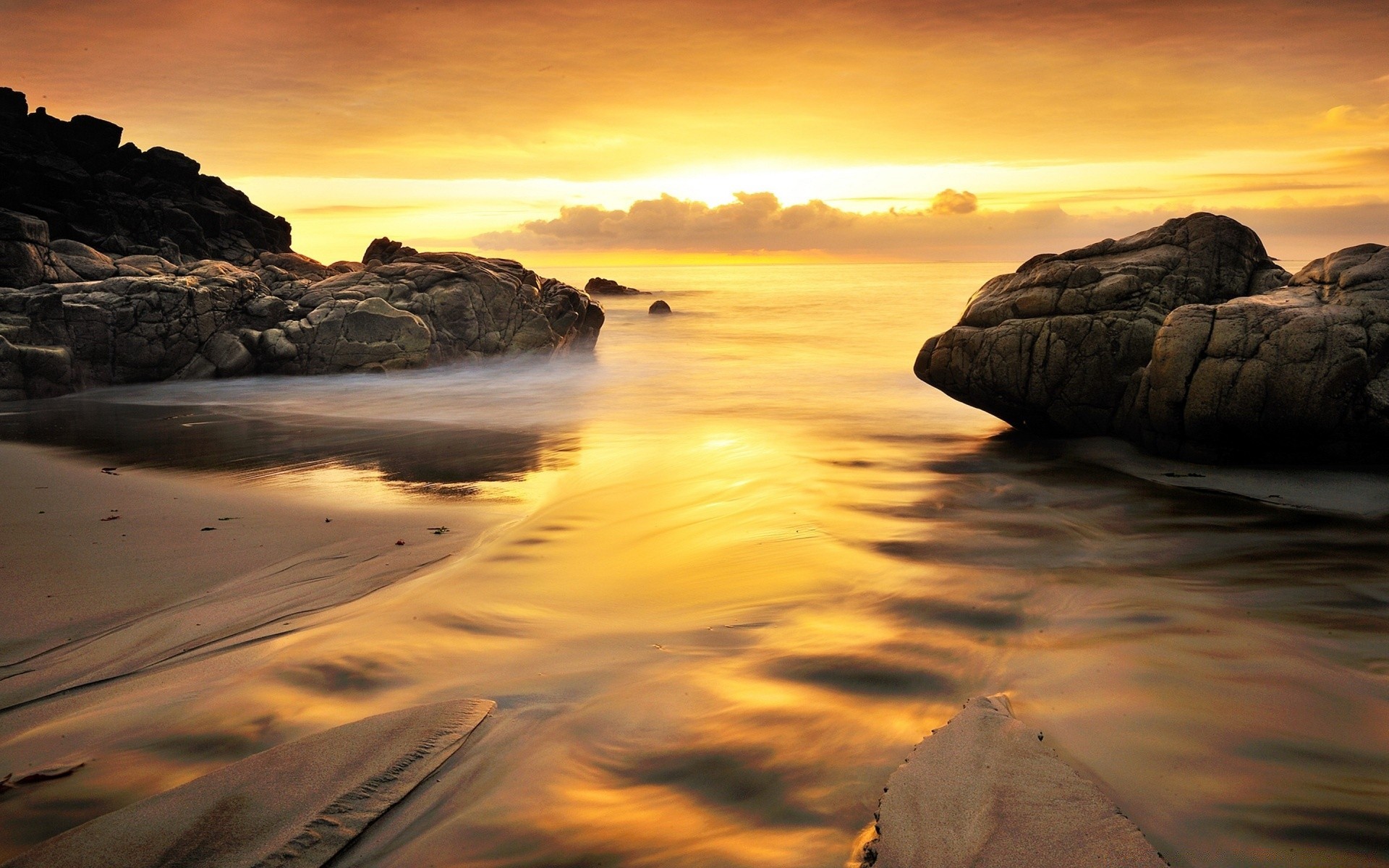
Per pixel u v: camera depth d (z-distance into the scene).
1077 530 8.20
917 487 10.01
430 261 28.78
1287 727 4.27
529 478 11.23
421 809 3.50
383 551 7.89
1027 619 5.88
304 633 5.75
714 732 4.19
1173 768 3.88
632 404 18.31
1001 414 13.19
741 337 36.28
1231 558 7.34
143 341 21.72
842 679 4.85
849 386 20.89
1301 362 9.62
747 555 7.43
